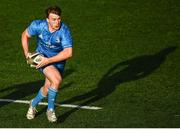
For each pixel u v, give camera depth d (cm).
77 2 5059
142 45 4378
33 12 4866
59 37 2798
